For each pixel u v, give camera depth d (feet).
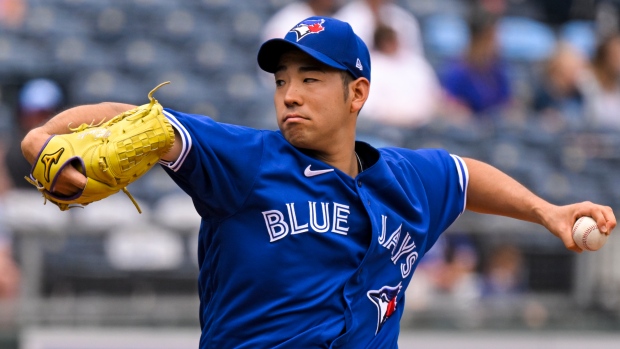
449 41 121.08
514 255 79.77
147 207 84.79
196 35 116.67
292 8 106.63
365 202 31.96
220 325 32.04
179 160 29.35
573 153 101.19
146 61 111.45
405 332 76.95
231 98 109.19
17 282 70.33
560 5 130.93
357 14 100.94
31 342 70.13
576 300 80.64
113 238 72.64
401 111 97.60
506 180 36.55
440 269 78.23
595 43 121.29
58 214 75.87
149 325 72.74
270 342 31.45
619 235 81.76
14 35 109.70
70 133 29.19
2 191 77.51
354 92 32.55
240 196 30.40
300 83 31.50
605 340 80.64
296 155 31.37
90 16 115.44
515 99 108.68
